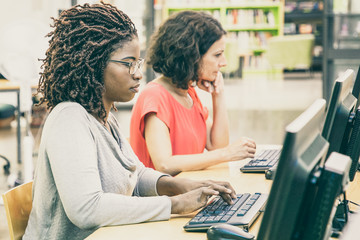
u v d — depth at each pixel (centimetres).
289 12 1307
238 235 105
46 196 126
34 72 373
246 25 1222
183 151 197
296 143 76
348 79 133
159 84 201
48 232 127
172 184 148
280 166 77
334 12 565
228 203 134
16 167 469
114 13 134
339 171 79
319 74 1284
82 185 120
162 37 195
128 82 133
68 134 122
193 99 209
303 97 864
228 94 920
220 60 198
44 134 125
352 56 565
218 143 216
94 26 129
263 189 158
